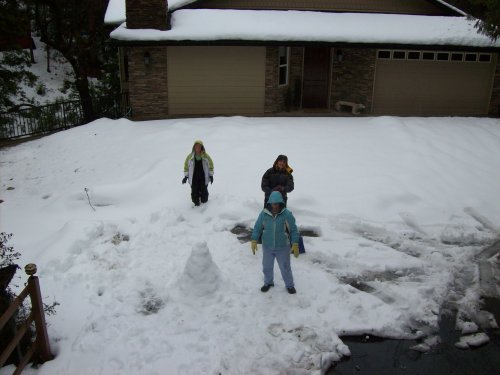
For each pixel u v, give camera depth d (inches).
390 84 727.1
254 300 278.8
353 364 235.6
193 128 602.5
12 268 217.8
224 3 729.0
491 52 703.7
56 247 328.5
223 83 695.7
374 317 267.3
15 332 215.3
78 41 839.7
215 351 236.5
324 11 748.0
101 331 249.0
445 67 727.7
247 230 375.6
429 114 743.7
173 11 711.1
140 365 225.9
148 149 551.5
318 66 759.7
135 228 369.1
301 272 309.1
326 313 269.3
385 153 532.4
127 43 636.7
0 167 549.3
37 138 660.7
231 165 490.3
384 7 759.1
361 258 333.7
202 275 278.5
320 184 449.1
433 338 255.4
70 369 221.9
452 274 318.3
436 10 770.8
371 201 420.5
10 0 690.8
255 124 624.4
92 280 296.8
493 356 243.1
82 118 751.7
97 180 490.6
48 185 492.4
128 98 754.8
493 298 294.5
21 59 1192.8
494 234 378.9
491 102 751.7
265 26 674.2
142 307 272.1
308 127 623.2
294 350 237.9
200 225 380.5
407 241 363.9
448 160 517.7
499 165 522.0
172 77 684.7
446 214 411.8
